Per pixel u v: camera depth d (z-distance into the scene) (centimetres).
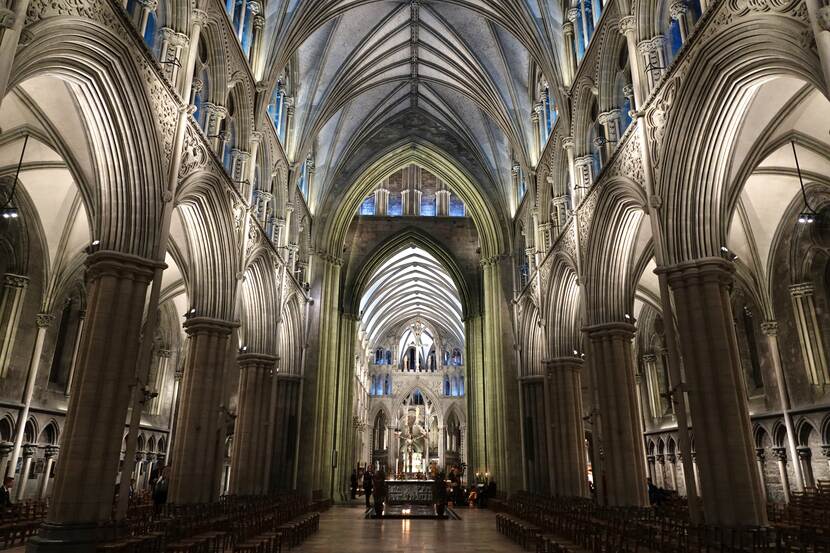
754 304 2206
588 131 1927
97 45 1036
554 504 1712
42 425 2084
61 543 959
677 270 1185
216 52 1656
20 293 1961
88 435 1052
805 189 1900
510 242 3070
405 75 3030
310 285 3016
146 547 891
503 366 2905
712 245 1173
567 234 2055
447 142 3288
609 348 1683
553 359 2308
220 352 1650
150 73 1216
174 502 1501
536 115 2575
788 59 936
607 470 1598
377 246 3869
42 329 2030
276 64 2070
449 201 4003
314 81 2666
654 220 1254
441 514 2162
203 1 1457
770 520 1432
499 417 2880
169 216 1260
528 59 2562
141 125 1183
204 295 1669
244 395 2222
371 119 3197
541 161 2464
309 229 3070
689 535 952
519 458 2731
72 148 1352
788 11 895
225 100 1681
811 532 880
